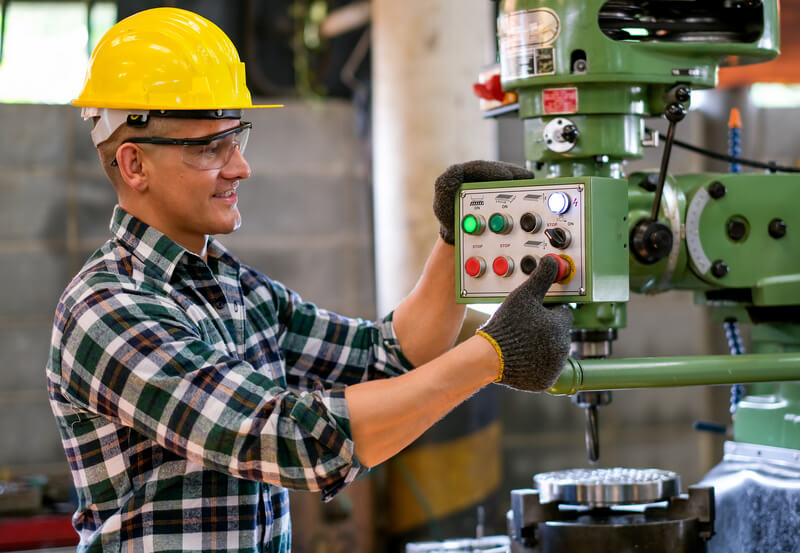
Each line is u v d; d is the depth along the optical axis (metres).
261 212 4.10
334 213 4.17
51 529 3.06
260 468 1.14
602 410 4.36
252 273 1.52
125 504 1.28
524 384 1.20
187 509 1.28
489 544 2.32
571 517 1.51
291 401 1.15
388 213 3.64
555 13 1.42
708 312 4.41
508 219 1.28
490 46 3.71
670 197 1.51
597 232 1.24
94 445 1.29
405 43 3.53
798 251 1.56
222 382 1.17
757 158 4.23
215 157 1.34
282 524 1.40
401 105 3.55
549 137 1.47
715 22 1.48
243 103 1.38
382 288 3.71
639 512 1.53
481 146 3.57
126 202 1.38
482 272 1.31
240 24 4.38
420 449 3.75
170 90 1.31
